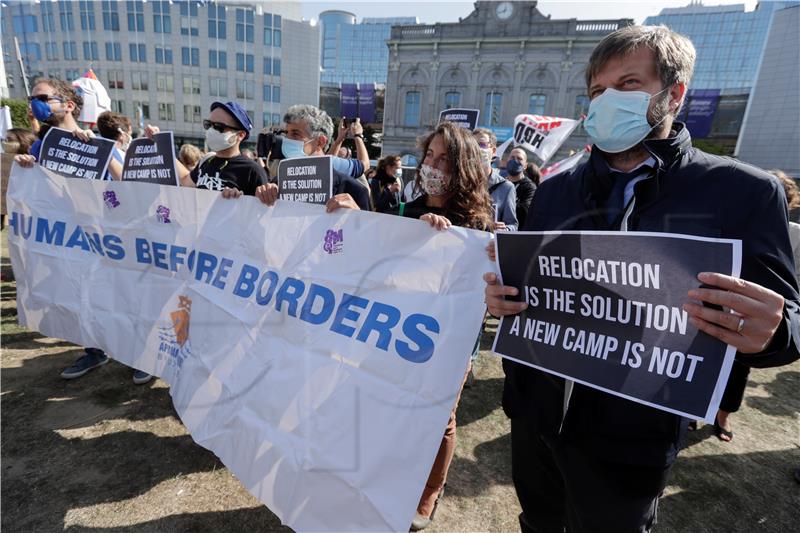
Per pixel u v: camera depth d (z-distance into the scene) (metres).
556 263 1.08
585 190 1.18
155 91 41.97
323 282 1.55
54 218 2.43
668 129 1.07
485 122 30.83
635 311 0.96
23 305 2.55
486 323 4.64
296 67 43.50
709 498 2.08
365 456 1.33
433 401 1.30
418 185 1.75
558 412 1.15
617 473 1.04
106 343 2.25
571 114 29.00
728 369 0.84
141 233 2.12
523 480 1.32
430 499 1.80
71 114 2.91
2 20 43.09
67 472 1.96
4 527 1.66
